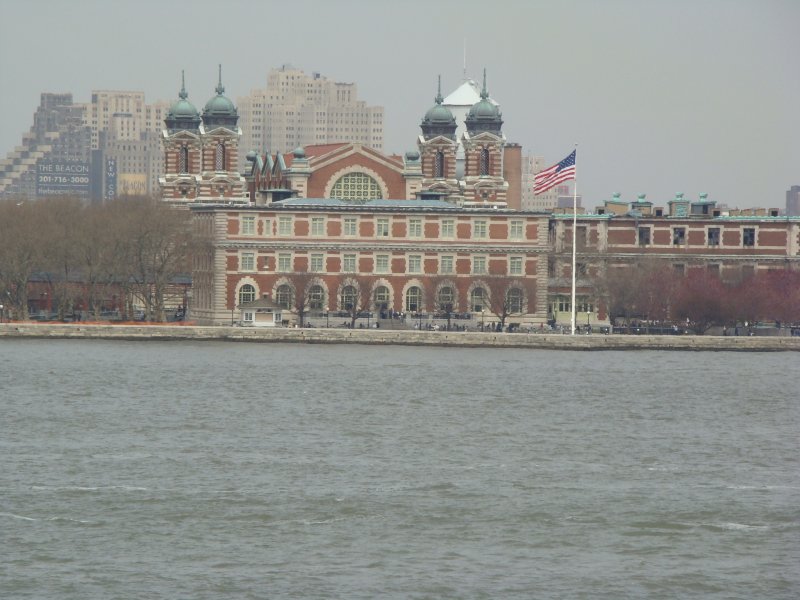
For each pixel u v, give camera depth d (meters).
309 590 128.00
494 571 133.62
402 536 143.25
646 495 159.50
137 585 128.75
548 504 154.88
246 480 163.88
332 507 152.50
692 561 137.00
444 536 143.38
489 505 154.25
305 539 141.88
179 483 161.88
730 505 155.62
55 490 158.00
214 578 130.62
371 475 167.38
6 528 143.62
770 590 129.88
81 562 134.38
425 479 165.50
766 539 143.75
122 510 150.38
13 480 162.12
